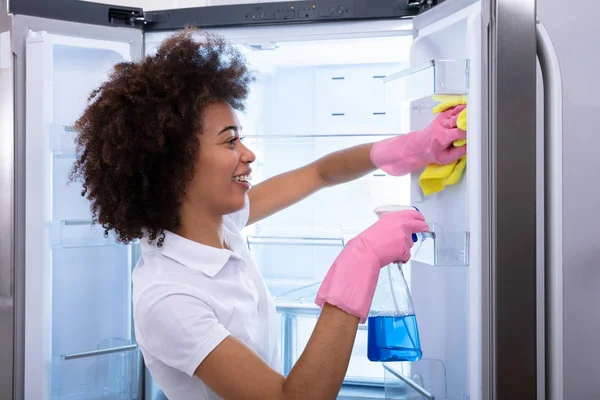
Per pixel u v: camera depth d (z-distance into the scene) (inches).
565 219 64.6
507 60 36.7
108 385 75.3
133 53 69.6
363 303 37.3
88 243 68.6
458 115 47.3
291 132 79.8
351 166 55.4
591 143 64.2
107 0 87.8
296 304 74.7
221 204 43.4
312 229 79.0
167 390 43.6
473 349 44.3
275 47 70.2
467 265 45.2
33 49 63.6
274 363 51.1
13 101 64.3
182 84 41.9
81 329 75.0
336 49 72.2
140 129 41.3
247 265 49.8
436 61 44.4
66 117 72.1
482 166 41.0
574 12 63.6
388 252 39.8
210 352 36.9
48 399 65.9
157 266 43.2
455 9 51.5
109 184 42.8
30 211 64.7
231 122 43.3
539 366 60.2
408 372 59.9
